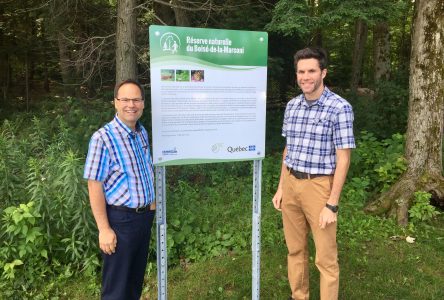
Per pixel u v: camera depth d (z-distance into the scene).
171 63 2.74
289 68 10.12
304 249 3.29
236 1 8.68
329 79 18.25
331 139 2.81
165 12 10.16
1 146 4.27
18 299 3.59
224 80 2.90
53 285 3.71
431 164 5.30
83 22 10.80
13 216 3.56
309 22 6.57
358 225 4.91
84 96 10.97
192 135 2.87
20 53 13.66
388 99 7.98
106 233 2.58
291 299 3.57
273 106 10.62
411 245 4.51
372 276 3.93
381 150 6.27
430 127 5.26
